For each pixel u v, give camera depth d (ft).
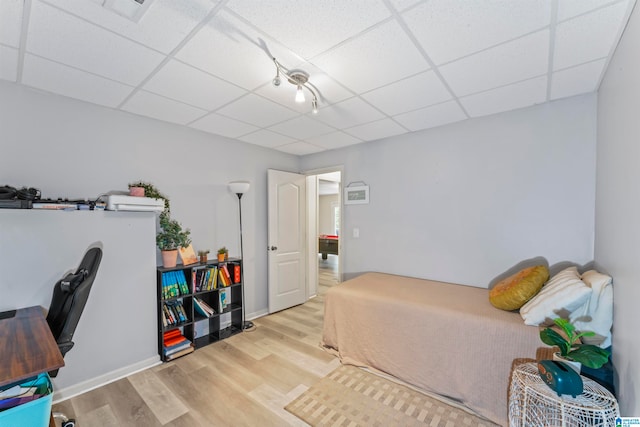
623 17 4.28
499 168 8.45
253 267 11.87
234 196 11.14
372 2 4.02
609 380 4.92
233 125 9.47
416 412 6.11
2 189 5.86
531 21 4.42
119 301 7.41
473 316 6.35
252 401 6.44
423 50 5.23
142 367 7.81
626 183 4.36
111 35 4.73
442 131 9.58
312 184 15.16
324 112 8.32
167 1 3.96
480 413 5.97
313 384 7.11
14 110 6.40
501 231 8.42
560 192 7.47
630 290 4.09
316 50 5.21
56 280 6.45
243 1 3.98
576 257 7.23
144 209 7.67
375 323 7.78
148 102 7.50
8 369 3.57
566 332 4.58
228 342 9.48
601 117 6.39
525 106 7.92
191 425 5.70
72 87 6.59
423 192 10.03
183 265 8.90
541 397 4.42
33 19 4.28
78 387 6.73
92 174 7.54
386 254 11.04
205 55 5.35
